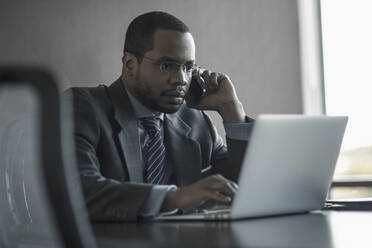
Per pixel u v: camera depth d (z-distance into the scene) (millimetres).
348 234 1521
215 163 3188
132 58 3004
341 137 2193
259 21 6941
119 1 7387
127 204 2135
